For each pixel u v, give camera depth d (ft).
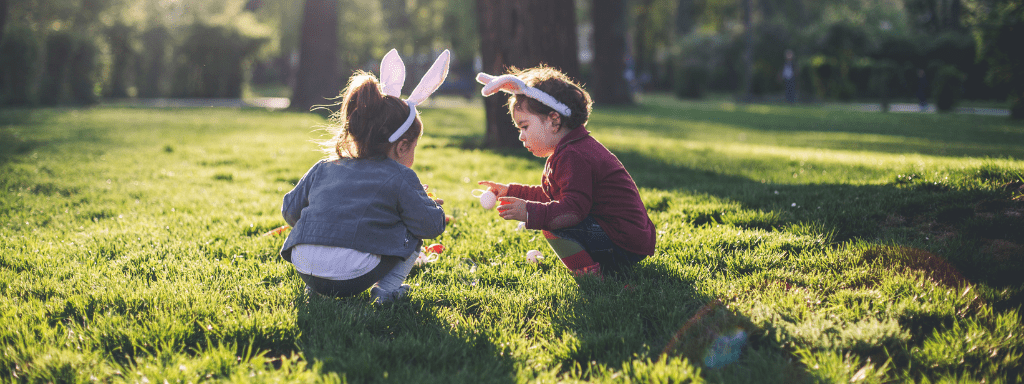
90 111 59.36
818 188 16.30
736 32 127.85
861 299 8.61
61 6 90.48
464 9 114.42
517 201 8.84
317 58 63.21
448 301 9.34
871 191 14.99
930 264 10.02
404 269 8.95
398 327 8.36
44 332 7.79
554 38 30.50
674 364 6.89
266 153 28.04
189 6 100.73
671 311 8.44
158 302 8.88
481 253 11.91
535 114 9.03
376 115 8.13
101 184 19.07
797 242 11.57
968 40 102.78
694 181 21.53
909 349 7.23
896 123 55.36
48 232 13.07
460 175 22.43
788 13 137.28
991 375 6.59
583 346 7.49
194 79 95.81
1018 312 8.04
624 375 6.82
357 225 7.95
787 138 42.70
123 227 13.69
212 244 12.41
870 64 104.88
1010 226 11.31
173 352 7.38
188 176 21.39
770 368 6.81
